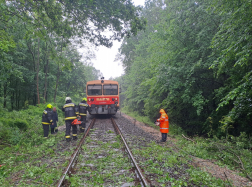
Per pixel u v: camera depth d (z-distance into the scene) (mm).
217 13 8555
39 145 7555
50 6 9688
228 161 5996
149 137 9109
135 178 4195
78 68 29797
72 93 31797
